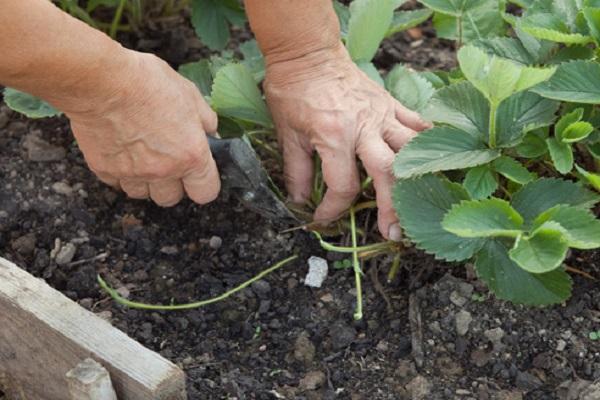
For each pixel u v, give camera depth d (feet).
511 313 3.71
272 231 3.99
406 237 3.71
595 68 3.64
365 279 3.87
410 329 3.75
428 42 4.59
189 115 3.58
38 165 4.17
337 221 3.92
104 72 3.39
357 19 3.92
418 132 3.78
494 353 3.67
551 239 3.41
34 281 3.60
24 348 3.62
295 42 3.75
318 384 3.69
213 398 3.66
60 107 3.48
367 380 3.68
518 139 3.63
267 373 3.72
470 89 3.70
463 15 4.07
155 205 4.07
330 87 3.75
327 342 3.77
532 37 3.85
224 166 3.72
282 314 3.84
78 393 3.41
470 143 3.64
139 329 3.82
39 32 3.26
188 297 3.89
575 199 3.57
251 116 3.87
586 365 3.63
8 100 3.96
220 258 3.96
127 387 3.44
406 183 3.61
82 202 4.09
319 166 3.94
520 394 3.61
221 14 4.33
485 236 3.50
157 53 4.50
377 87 3.82
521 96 3.67
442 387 3.64
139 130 3.53
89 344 3.47
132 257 3.99
